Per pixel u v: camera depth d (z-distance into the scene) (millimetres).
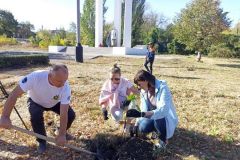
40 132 2328
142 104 2529
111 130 2818
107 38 17406
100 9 16734
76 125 2914
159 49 21109
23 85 2088
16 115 3139
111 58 11406
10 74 6023
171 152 2430
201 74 8047
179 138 2686
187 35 12242
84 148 2480
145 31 26109
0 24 27766
